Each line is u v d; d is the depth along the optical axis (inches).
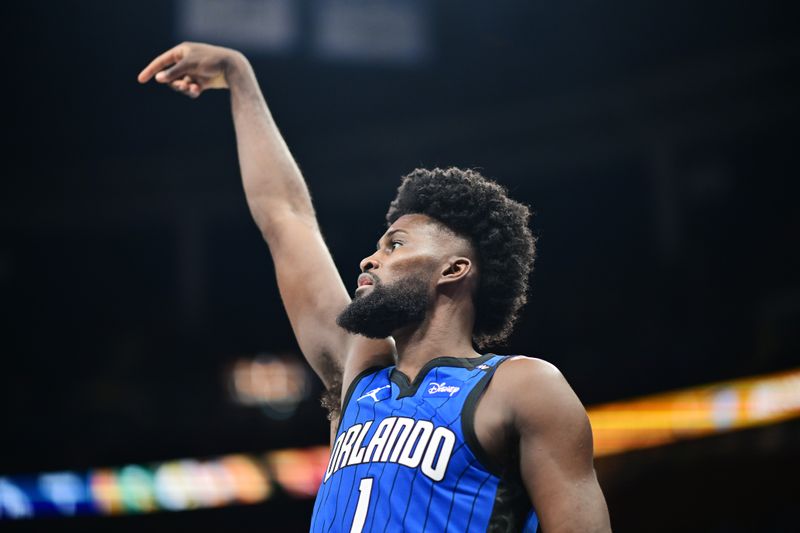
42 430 1403.8
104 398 1515.7
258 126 369.7
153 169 1953.7
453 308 296.0
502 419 258.8
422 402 268.8
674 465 1256.2
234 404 1533.0
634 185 1850.4
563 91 1841.8
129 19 1791.3
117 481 1347.2
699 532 1203.2
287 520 1306.6
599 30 1833.2
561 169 1856.5
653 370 1359.5
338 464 274.2
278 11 1827.0
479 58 1895.9
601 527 248.4
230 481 1333.7
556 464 253.3
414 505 252.5
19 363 1774.1
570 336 1561.3
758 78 1680.6
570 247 1851.6
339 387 313.6
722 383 1317.7
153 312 1961.1
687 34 1804.9
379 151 1887.3
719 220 1763.0
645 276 1656.0
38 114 1927.9
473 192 309.0
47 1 1747.0
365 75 1923.0
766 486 1199.6
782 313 1430.9
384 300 286.0
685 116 1750.7
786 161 1756.9
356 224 1934.1
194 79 376.5
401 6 1873.8
